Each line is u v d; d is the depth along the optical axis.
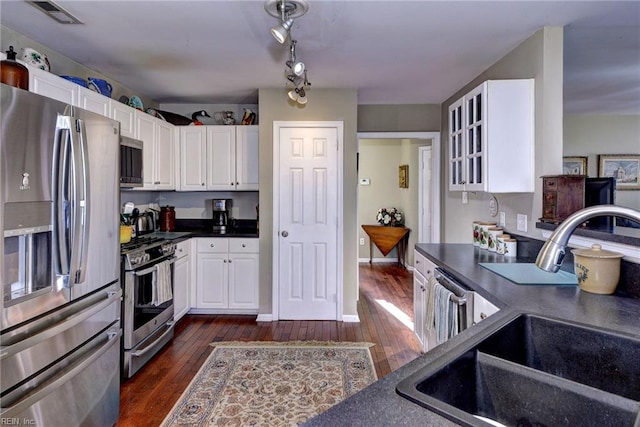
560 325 1.30
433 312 2.36
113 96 3.58
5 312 1.43
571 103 4.87
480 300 1.84
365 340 3.35
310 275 3.88
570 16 2.25
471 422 0.69
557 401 0.93
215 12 2.21
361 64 3.07
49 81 2.29
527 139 2.49
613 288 1.67
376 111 4.48
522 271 2.14
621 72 3.51
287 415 2.21
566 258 2.16
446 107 4.29
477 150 2.65
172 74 3.36
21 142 1.48
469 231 3.68
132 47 2.73
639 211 0.97
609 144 5.65
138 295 2.78
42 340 1.57
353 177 3.82
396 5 2.10
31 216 1.53
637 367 1.15
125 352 2.63
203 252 3.97
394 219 6.78
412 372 0.90
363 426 0.70
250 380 2.63
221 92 3.97
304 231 3.87
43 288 1.61
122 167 2.85
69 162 1.69
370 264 6.89
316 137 3.82
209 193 4.55
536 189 2.46
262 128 3.81
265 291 3.88
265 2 2.08
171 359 2.96
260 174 3.84
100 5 2.13
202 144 4.16
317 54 2.85
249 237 3.93
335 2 2.07
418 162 6.07
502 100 2.48
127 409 2.27
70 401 1.72
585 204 2.16
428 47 2.71
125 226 3.01
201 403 2.34
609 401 0.86
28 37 2.56
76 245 1.72
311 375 2.70
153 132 3.67
